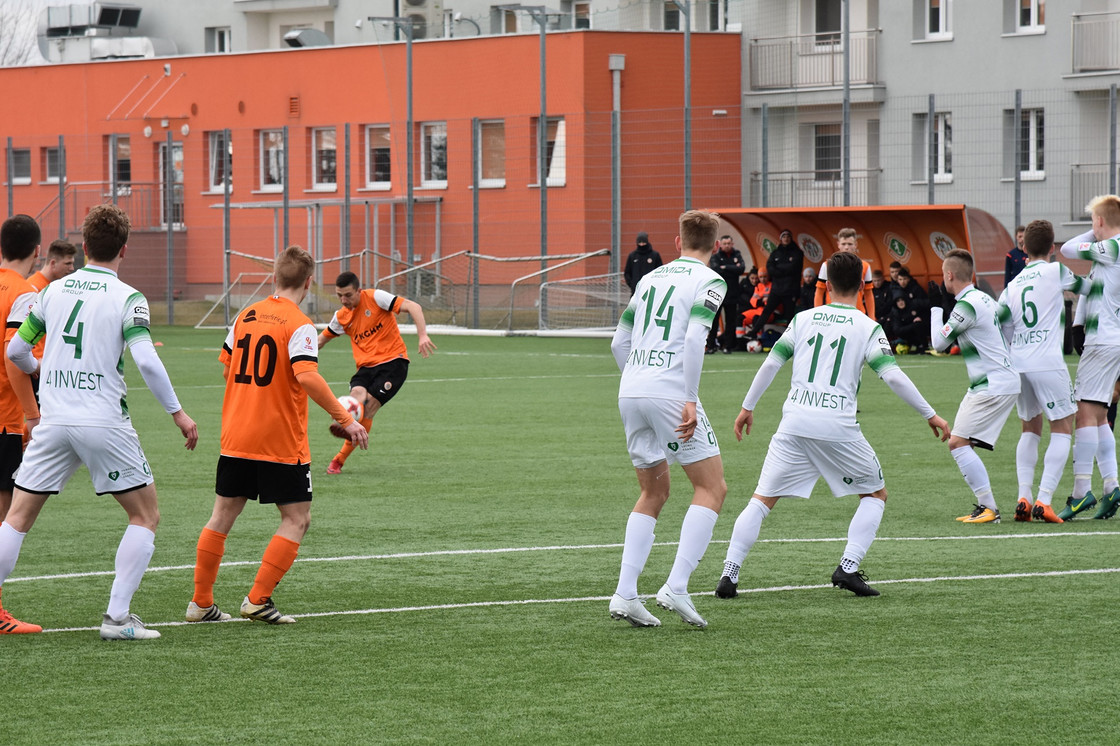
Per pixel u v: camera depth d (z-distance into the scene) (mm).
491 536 16844
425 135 74688
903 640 11758
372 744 9086
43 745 9078
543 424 28625
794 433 13562
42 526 17453
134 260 79188
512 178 70750
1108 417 18844
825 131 69500
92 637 11984
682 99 69688
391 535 16922
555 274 66750
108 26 92312
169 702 10023
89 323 11781
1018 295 18000
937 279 48594
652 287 12445
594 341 57125
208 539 12477
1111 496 18109
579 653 11391
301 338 12297
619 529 17312
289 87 77875
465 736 9234
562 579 14398
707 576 14633
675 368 12234
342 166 76812
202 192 79938
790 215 50719
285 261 12586
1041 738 9172
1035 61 63156
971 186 64312
